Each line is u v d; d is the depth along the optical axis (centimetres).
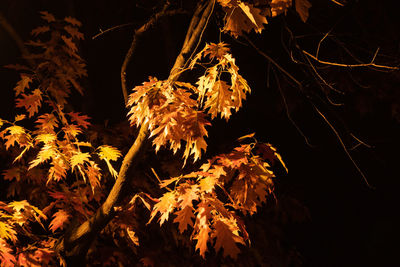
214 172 176
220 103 164
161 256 367
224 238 157
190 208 162
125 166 204
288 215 491
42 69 255
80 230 211
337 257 594
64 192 227
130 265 349
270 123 537
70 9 427
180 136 160
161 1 238
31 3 432
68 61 257
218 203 166
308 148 565
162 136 160
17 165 296
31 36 427
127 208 212
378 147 574
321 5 419
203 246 154
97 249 339
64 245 212
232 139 493
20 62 421
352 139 555
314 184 580
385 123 548
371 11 432
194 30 203
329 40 439
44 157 198
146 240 372
